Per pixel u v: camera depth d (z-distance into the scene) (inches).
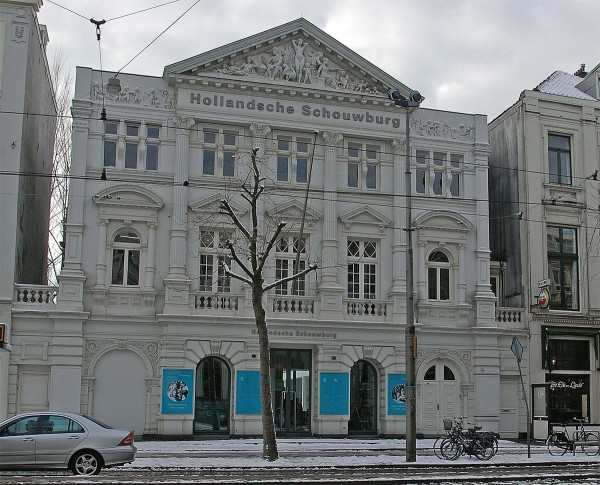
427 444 1223.5
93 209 1270.9
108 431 748.6
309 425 1326.3
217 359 1300.4
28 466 723.4
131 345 1253.1
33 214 1375.5
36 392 1205.1
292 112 1374.3
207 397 1288.1
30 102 1312.7
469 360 1405.0
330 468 834.2
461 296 1418.6
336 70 1402.6
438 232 1423.5
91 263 1258.6
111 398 1235.9
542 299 1433.3
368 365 1369.3
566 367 1470.2
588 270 1502.2
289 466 838.5
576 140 1541.6
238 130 1357.0
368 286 1389.0
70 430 739.4
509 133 1556.3
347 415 1321.4
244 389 1283.2
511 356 1432.1
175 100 1328.7
